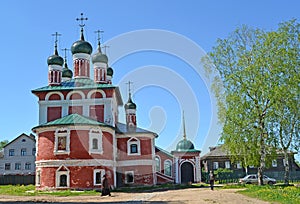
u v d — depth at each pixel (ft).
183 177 164.96
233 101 111.34
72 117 122.01
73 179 114.62
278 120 110.83
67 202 77.71
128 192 108.37
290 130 112.78
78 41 144.36
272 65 108.99
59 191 111.45
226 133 112.78
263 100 109.91
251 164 114.42
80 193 103.81
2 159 251.60
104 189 96.32
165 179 159.33
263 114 110.83
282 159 197.98
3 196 97.66
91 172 115.75
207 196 85.25
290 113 109.81
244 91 110.01
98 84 136.98
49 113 132.67
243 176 185.06
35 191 113.80
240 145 112.37
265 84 107.96
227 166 216.54
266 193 81.10
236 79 112.16
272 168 198.29
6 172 249.55
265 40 111.55
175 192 103.81
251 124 111.04
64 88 133.69
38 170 119.65
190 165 165.89
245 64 113.19
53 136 118.32
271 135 111.65
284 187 101.71
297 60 109.91
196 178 164.66
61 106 132.87
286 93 106.93
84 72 142.51
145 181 130.93
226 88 113.80
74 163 115.44
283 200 67.56
